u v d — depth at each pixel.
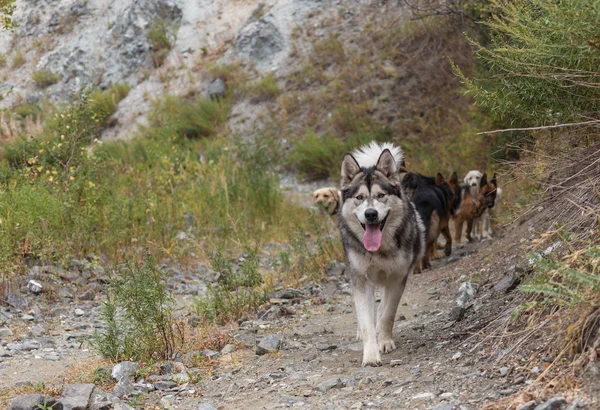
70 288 10.60
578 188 6.97
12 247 10.93
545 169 7.52
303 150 23.73
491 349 5.91
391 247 7.02
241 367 6.94
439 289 10.00
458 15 17.38
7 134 24.45
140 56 31.56
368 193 6.95
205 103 27.11
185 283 11.52
